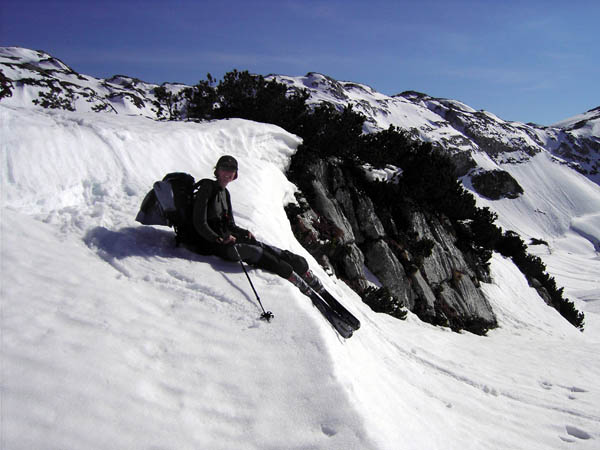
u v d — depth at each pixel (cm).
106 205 482
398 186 1362
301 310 347
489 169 12744
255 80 1338
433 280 1262
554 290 2080
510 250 2070
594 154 18300
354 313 677
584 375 768
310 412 266
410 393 431
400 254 1201
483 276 1587
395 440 279
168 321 319
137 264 386
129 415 233
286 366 295
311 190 1124
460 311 1274
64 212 443
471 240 1631
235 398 267
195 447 229
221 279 383
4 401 215
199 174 712
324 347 311
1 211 388
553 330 1500
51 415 217
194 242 417
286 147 1132
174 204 399
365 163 1350
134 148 620
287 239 701
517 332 1376
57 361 250
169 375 270
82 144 537
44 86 4894
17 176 429
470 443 379
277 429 252
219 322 328
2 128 459
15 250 344
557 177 14638
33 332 266
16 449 195
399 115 13638
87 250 390
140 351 281
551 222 12088
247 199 709
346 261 1059
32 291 303
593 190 14338
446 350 792
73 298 311
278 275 403
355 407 270
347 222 1139
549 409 537
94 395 237
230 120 1073
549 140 18838
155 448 221
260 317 336
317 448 244
